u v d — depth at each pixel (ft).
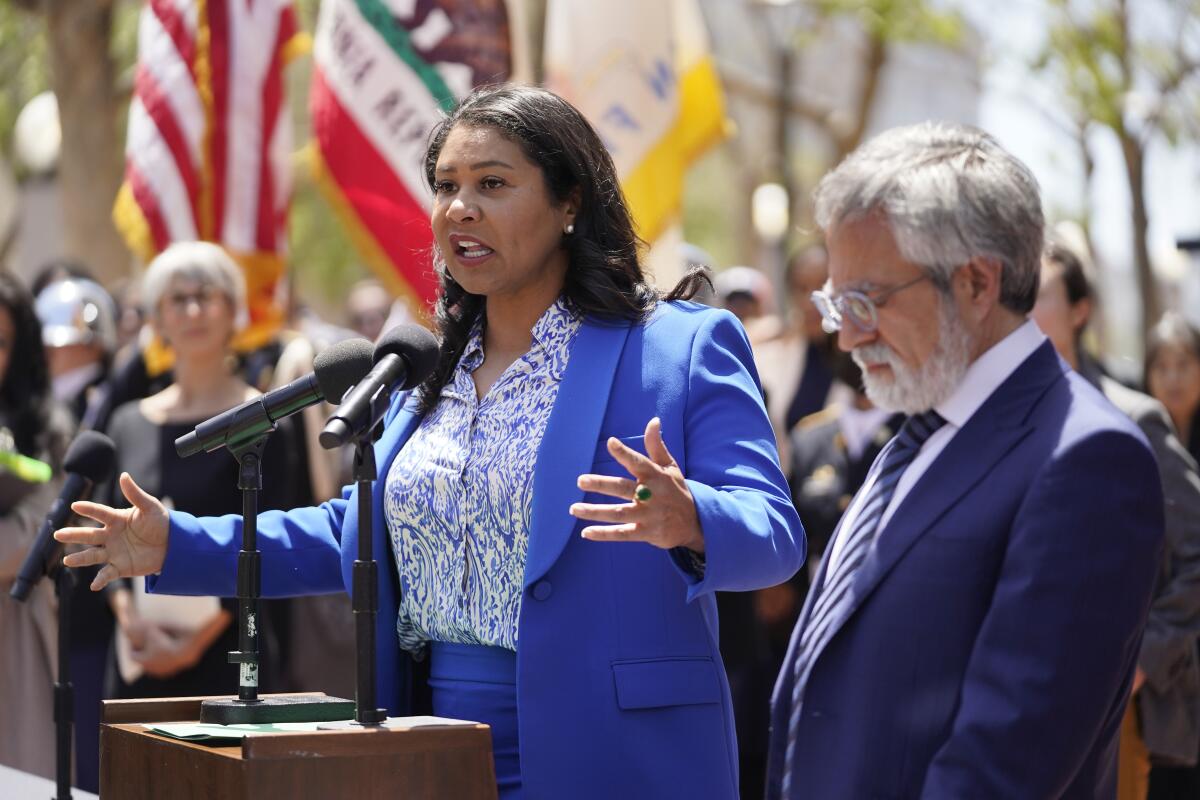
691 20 46.80
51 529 21.97
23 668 33.24
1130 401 28.81
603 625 18.20
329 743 15.39
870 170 18.11
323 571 20.63
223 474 33.60
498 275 19.10
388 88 39.19
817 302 18.43
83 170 64.28
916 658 17.25
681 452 18.49
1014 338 18.07
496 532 18.70
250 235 41.14
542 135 19.15
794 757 18.22
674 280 42.50
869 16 88.07
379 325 61.36
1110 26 79.05
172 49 41.14
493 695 18.85
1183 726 28.09
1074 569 16.28
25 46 75.87
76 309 47.16
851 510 19.20
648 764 17.90
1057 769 15.96
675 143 42.80
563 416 18.65
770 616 38.83
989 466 17.42
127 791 17.25
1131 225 80.38
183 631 33.19
